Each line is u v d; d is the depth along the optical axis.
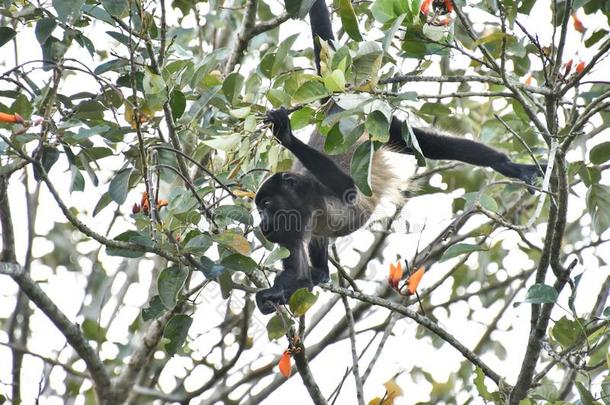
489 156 11.91
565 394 11.66
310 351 14.23
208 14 13.81
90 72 8.81
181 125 9.86
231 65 12.28
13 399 13.34
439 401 14.35
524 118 11.78
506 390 9.73
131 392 12.00
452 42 9.64
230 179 9.60
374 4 9.40
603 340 10.94
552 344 10.37
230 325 14.88
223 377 13.76
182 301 9.56
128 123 9.45
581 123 9.05
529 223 8.53
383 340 11.08
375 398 9.77
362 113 8.71
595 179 10.92
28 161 8.84
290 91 9.76
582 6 10.62
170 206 8.89
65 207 8.54
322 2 11.71
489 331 15.04
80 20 10.12
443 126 13.70
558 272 9.25
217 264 8.72
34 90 9.84
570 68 9.76
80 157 9.55
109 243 8.70
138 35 8.88
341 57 8.80
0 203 10.20
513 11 9.77
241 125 9.72
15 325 14.93
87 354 11.55
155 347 12.09
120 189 9.41
